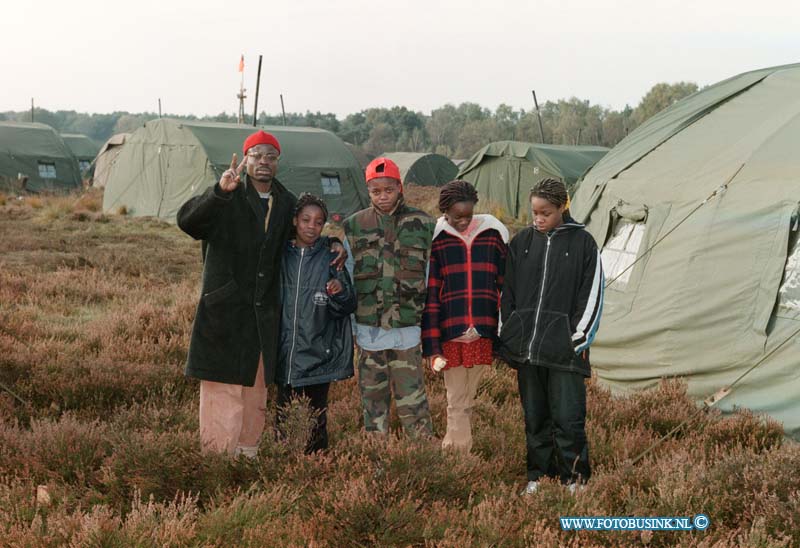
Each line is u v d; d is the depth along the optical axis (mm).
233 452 4160
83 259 13273
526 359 4078
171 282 12258
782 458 4109
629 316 6766
